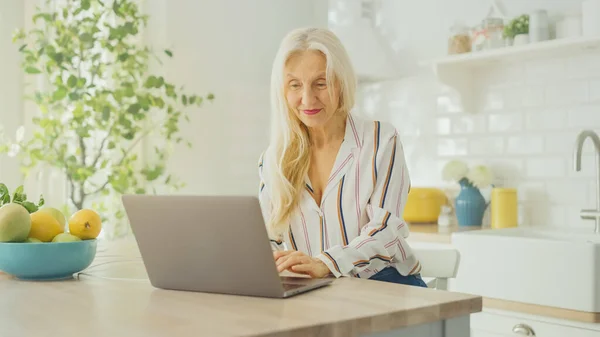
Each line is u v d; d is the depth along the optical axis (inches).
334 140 66.1
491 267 91.6
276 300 43.1
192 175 131.7
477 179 113.9
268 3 144.6
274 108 65.9
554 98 109.7
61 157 112.7
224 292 45.5
